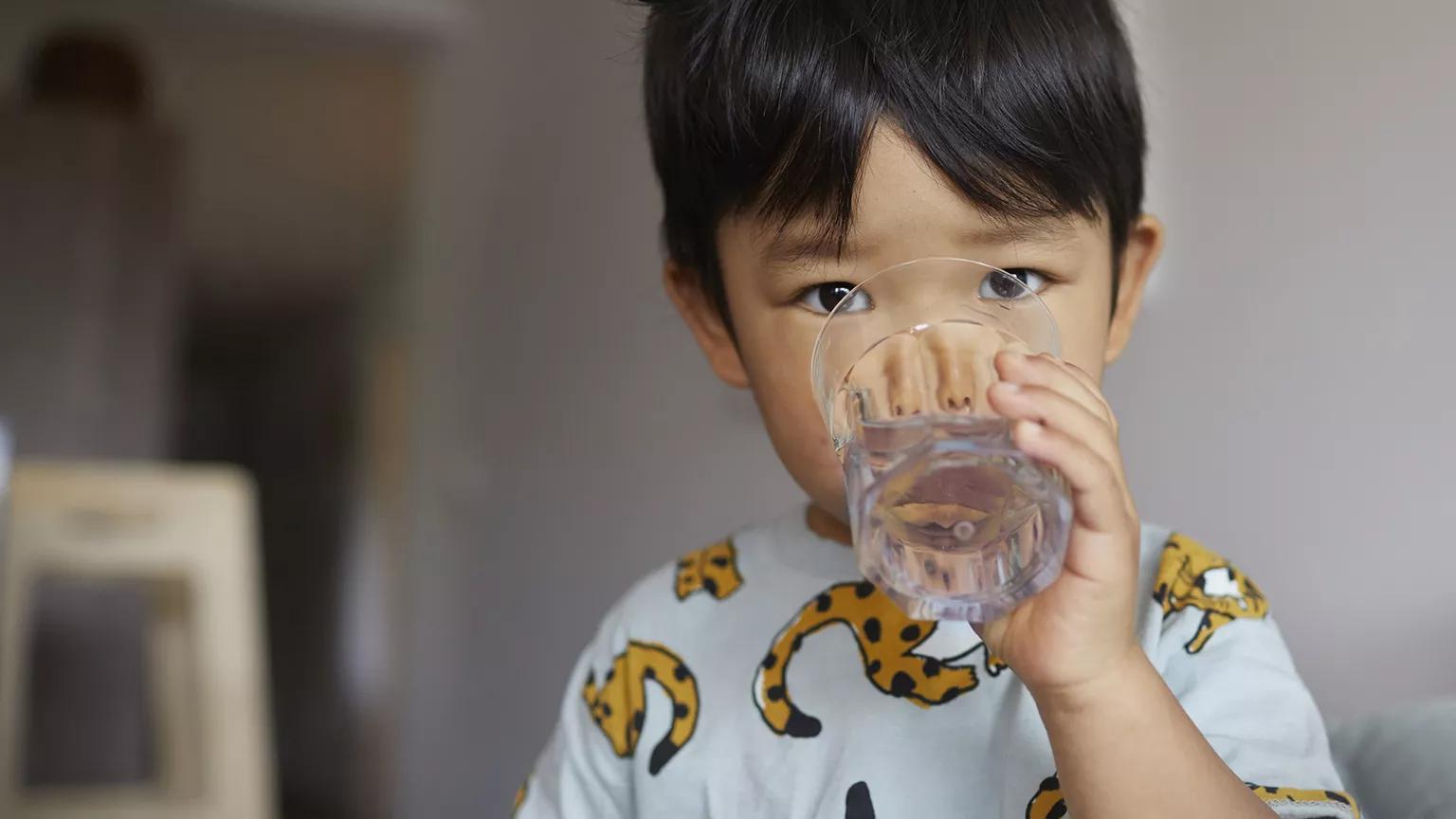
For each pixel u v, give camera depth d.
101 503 2.08
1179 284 1.16
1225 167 1.12
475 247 3.03
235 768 2.10
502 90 2.90
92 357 2.76
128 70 3.04
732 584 0.75
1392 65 0.99
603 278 2.23
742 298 0.65
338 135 4.05
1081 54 0.64
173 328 2.85
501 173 2.85
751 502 1.69
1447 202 0.94
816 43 0.61
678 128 0.70
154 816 2.04
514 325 2.69
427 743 3.17
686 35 0.70
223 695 2.12
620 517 2.09
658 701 0.75
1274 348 1.07
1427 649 0.95
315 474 5.32
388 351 4.11
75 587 2.58
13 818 1.95
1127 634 0.49
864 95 0.60
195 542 2.14
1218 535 1.11
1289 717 0.59
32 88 3.00
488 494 2.79
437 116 3.45
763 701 0.71
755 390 0.66
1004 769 0.62
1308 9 1.05
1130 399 1.20
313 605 5.02
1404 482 0.97
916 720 0.65
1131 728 0.48
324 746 4.54
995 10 0.62
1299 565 1.05
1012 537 0.48
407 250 3.83
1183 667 0.61
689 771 0.72
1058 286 0.62
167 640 2.21
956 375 0.49
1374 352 0.99
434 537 3.22
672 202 0.73
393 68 3.60
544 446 2.46
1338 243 1.02
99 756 2.55
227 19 3.33
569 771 0.78
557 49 2.54
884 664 0.68
